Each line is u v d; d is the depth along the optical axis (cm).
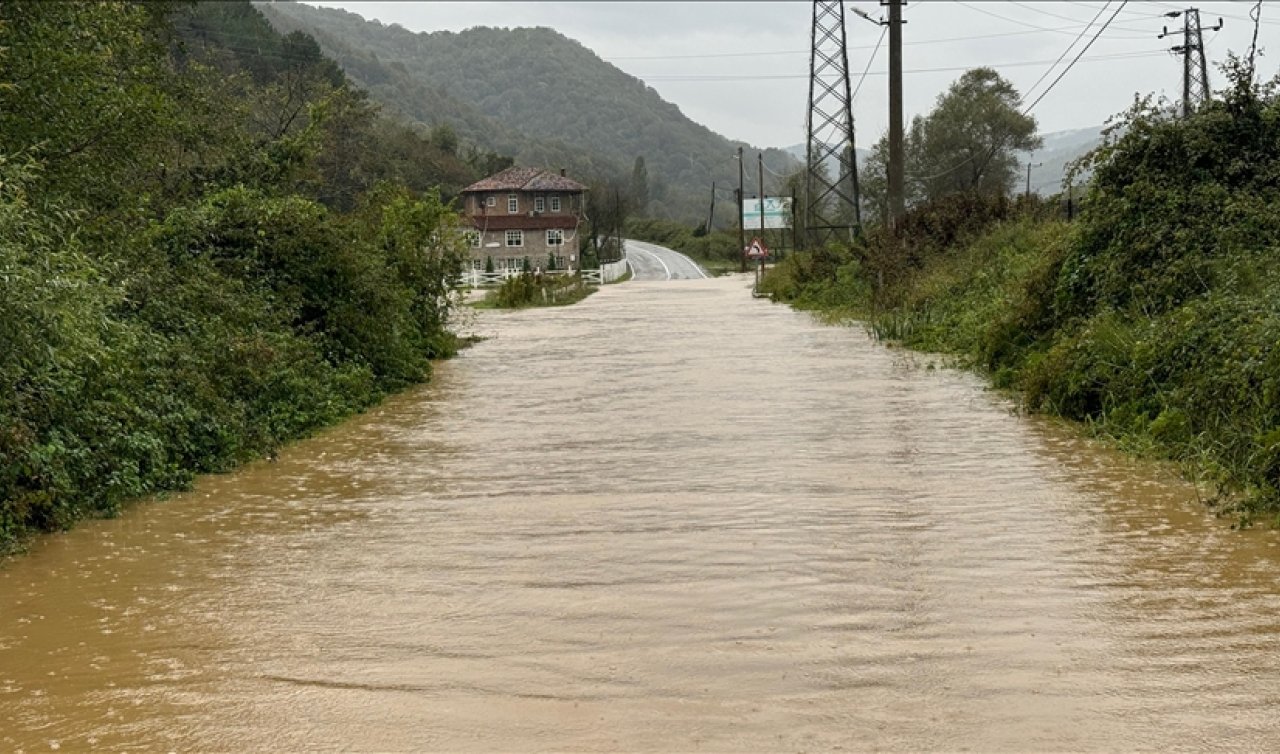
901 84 3462
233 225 1697
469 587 705
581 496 963
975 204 3122
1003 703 511
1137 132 1542
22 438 873
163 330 1310
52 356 904
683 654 579
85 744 495
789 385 1705
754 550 774
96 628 648
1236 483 916
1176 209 1445
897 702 514
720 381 1789
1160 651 573
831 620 627
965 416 1370
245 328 1480
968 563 735
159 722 515
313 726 506
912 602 657
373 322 1775
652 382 1809
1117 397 1245
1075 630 606
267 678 563
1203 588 679
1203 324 1159
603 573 727
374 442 1291
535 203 10631
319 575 743
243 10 9725
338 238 1745
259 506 966
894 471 1039
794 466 1070
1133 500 912
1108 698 515
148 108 1688
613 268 8500
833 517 866
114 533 880
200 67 2580
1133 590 676
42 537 871
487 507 933
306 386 1452
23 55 1516
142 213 1661
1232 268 1279
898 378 1773
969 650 578
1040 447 1155
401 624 638
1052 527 827
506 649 593
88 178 1591
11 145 1477
